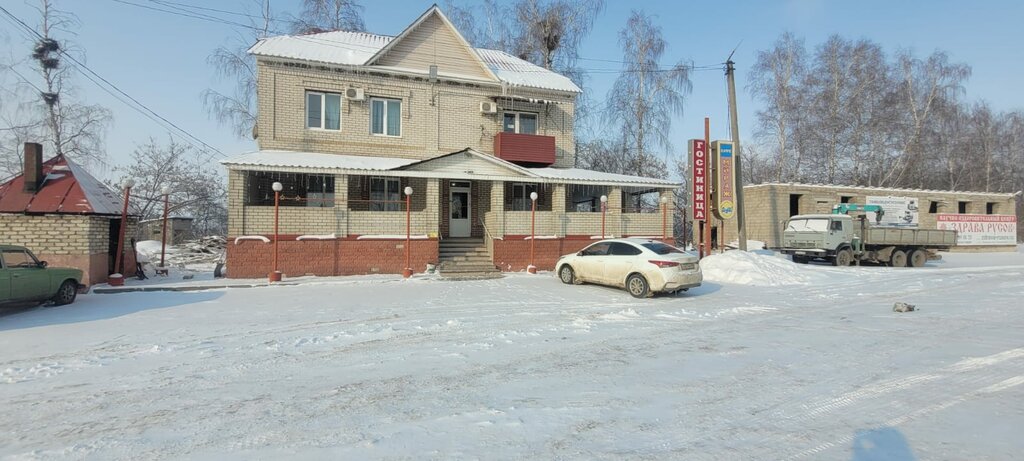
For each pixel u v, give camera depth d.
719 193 19.09
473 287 13.55
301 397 4.87
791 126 36.16
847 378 5.45
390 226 16.86
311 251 15.87
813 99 35.59
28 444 3.84
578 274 13.78
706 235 19.02
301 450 3.69
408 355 6.47
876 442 3.82
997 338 7.46
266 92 18.31
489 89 21.41
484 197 20.75
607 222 19.78
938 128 38.19
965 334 7.76
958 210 32.91
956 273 17.80
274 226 15.55
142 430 4.09
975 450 3.67
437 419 4.29
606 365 6.00
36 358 6.39
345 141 19.25
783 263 17.02
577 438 3.89
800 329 8.19
